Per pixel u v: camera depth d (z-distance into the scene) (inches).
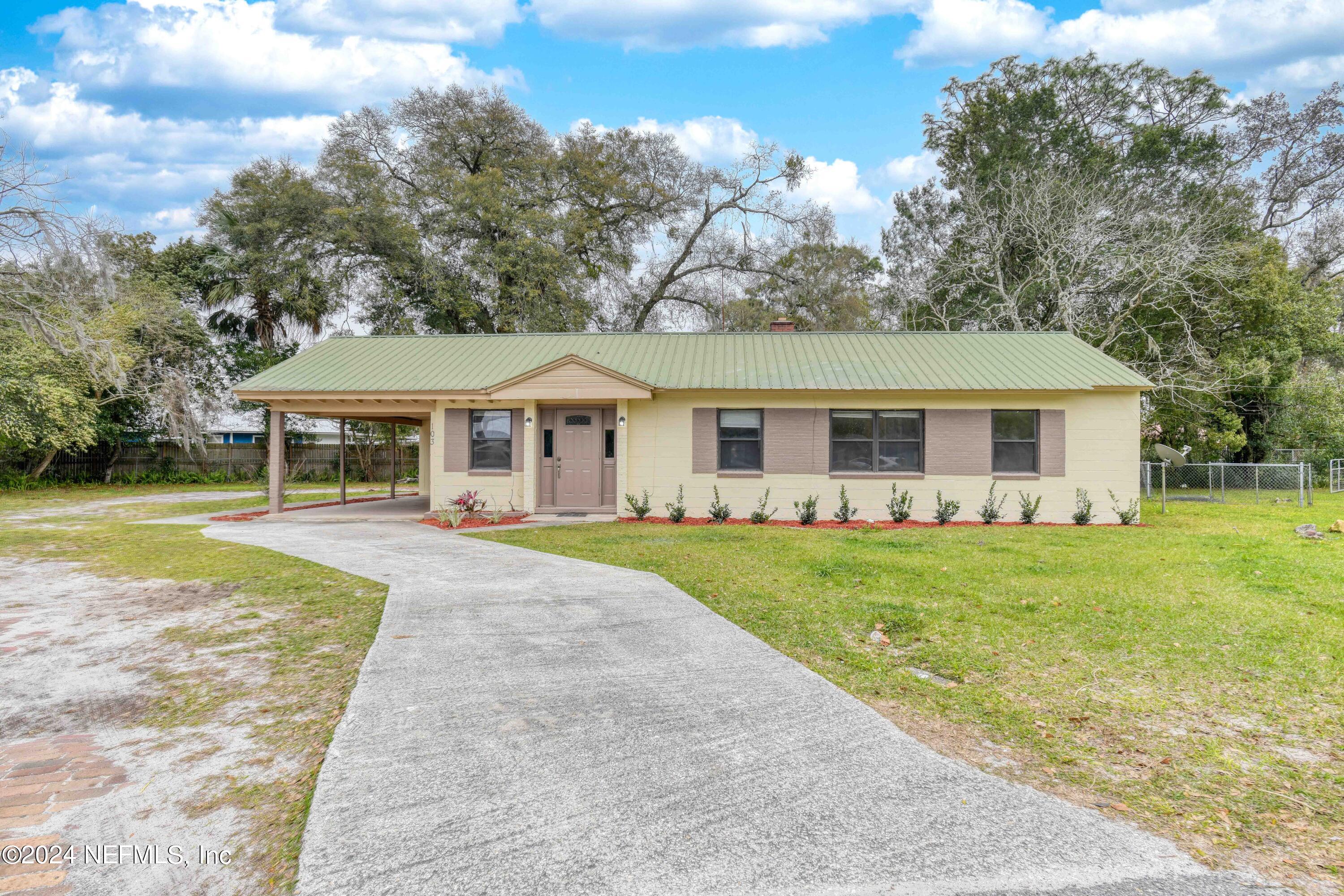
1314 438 1001.5
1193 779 136.8
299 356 682.8
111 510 682.2
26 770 140.7
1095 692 183.0
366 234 1073.5
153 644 225.0
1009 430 573.6
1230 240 1002.1
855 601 276.1
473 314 1152.8
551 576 330.6
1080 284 967.0
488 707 172.1
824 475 580.7
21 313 658.8
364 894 100.8
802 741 153.6
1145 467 825.5
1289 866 107.5
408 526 546.9
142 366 973.8
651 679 192.1
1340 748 149.9
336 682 191.6
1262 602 273.0
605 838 115.4
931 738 156.5
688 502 593.6
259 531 510.9
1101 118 1202.6
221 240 1095.6
